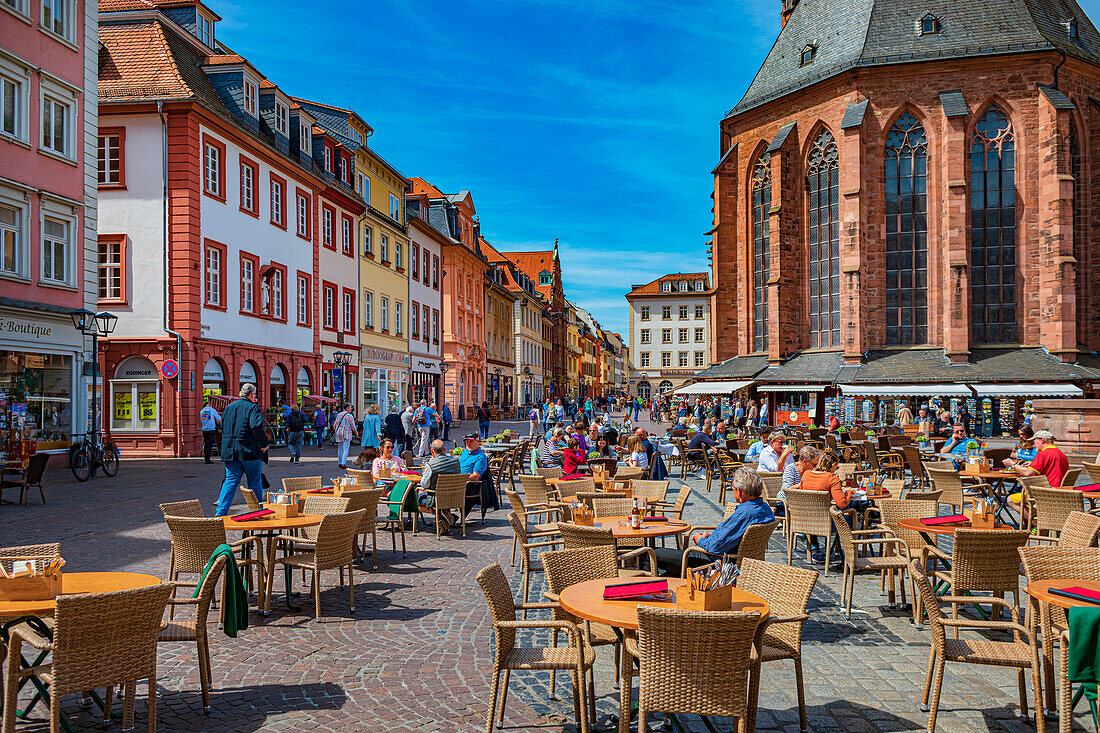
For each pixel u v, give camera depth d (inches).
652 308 4431.6
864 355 1483.8
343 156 1573.6
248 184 1212.5
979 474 560.1
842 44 1599.4
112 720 212.1
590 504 412.5
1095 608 178.4
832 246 1560.0
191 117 1039.6
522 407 2869.1
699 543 307.6
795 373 1545.3
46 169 875.4
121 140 1038.4
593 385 5876.0
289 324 1323.8
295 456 1016.9
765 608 193.2
